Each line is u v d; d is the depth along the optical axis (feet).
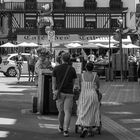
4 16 167.12
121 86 88.69
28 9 162.81
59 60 45.37
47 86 49.52
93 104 36.52
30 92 76.59
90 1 165.89
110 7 165.58
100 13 164.86
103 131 39.81
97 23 164.86
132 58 122.31
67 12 164.04
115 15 165.48
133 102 62.39
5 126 42.06
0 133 38.34
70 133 38.55
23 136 37.04
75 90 38.19
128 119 47.21
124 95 71.51
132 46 136.05
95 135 37.76
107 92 76.38
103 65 112.88
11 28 163.53
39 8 161.99
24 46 144.97
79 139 35.96
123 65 106.93
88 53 158.92
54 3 163.43
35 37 159.02
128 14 166.50
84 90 36.73
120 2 166.09
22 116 48.75
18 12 164.04
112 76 103.71
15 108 55.72
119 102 62.28
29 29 160.04
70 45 130.82
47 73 49.24
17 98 67.05
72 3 165.78
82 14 164.96
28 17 164.35
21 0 164.76
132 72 103.09
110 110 54.54
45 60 62.95
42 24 105.29
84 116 36.42
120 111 53.67
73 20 164.86
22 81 103.19
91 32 161.68
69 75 37.42
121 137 36.91
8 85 92.48
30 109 54.34
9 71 126.93
